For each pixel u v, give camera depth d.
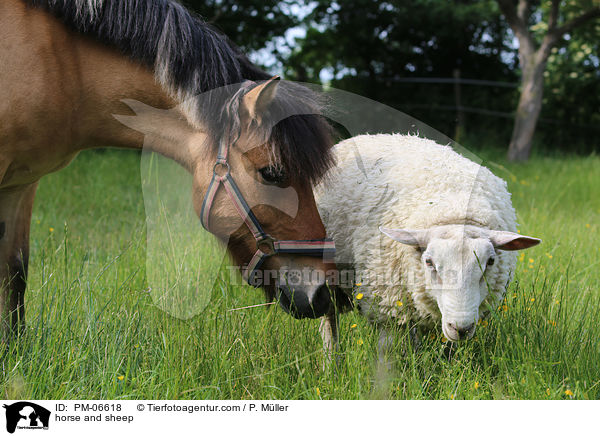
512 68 18.61
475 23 17.77
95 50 2.71
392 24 17.50
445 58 18.64
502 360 2.72
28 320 3.33
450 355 2.99
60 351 2.80
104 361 2.76
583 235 5.28
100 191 7.68
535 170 10.73
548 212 6.41
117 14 2.68
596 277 4.13
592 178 8.79
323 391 2.65
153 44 2.69
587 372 2.73
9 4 2.58
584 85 16.92
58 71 2.61
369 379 2.68
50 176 8.03
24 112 2.55
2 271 3.10
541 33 17.30
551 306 3.34
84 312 3.23
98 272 3.97
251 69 2.87
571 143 17.16
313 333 3.09
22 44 2.55
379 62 18.39
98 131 2.84
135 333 3.06
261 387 2.65
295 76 16.27
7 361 2.77
